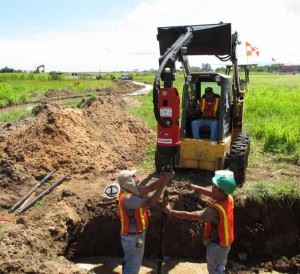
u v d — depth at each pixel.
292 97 28.09
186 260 9.04
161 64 7.04
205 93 10.55
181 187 9.91
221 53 9.73
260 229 9.43
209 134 10.66
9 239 7.46
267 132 14.70
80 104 20.73
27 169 11.09
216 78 10.05
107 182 10.79
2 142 12.59
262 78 83.94
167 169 6.91
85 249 9.10
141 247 6.68
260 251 9.34
